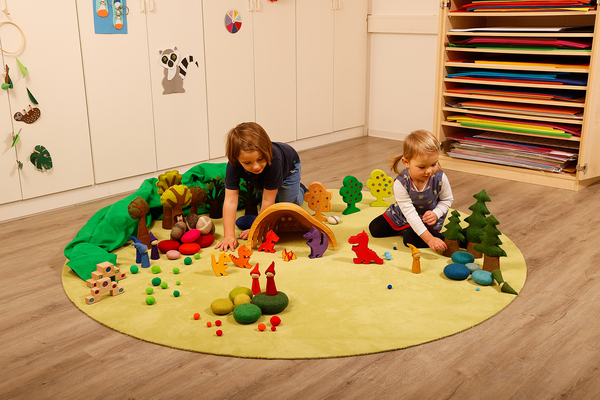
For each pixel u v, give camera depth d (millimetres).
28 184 2572
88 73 2684
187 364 1377
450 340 1469
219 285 1780
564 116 2834
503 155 3109
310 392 1271
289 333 1491
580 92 2938
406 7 3938
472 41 3074
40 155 2578
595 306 1649
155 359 1401
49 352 1442
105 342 1481
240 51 3346
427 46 3879
